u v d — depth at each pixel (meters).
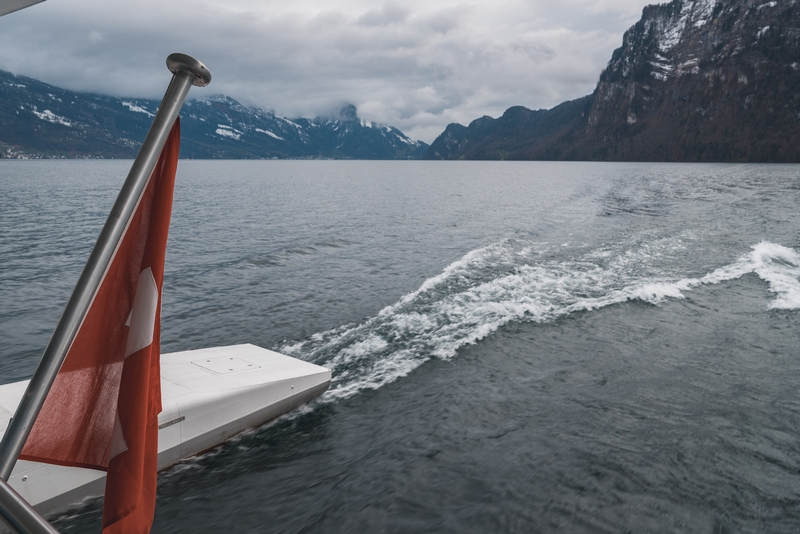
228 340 13.62
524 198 61.88
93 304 2.45
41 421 2.48
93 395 2.49
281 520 6.84
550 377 11.10
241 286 19.19
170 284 19.50
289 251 26.33
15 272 22.03
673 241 26.41
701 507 6.97
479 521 6.77
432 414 9.63
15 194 64.50
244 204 54.47
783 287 17.27
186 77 1.85
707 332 13.52
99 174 131.12
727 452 8.22
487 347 12.79
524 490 7.36
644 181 96.75
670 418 9.30
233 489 7.44
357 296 17.61
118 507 2.34
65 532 6.34
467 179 124.94
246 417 8.73
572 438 8.70
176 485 7.48
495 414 9.59
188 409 7.91
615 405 9.81
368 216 43.19
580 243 26.73
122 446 2.36
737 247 24.41
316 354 12.60
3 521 1.21
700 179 100.94
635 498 7.16
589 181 102.69
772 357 11.88
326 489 7.45
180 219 40.59
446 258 24.33
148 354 2.39
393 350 12.74
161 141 1.82
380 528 6.67
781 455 8.12
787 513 6.83
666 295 16.64
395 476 7.73
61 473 6.46
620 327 13.98
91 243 29.31
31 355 13.07
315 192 75.69
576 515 6.84
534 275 19.69
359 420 9.42
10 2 1.44
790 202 47.81
